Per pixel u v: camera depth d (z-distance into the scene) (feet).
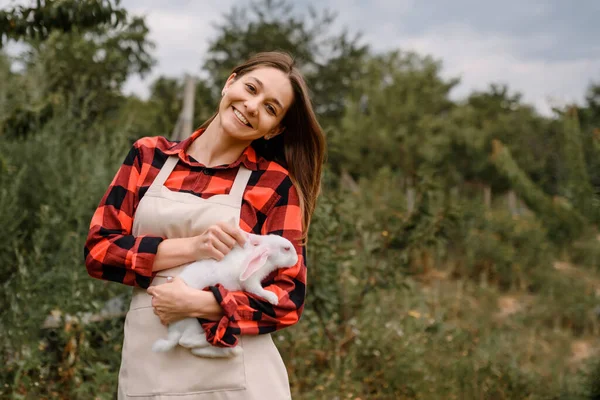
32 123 15.72
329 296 12.94
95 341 11.62
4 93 18.29
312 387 12.55
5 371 9.74
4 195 11.56
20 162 14.29
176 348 5.54
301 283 5.92
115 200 5.93
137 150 6.14
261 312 5.55
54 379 10.68
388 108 44.86
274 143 6.62
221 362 5.53
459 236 27.76
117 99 21.93
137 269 5.53
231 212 5.73
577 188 20.62
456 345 15.01
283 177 6.15
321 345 13.33
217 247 5.45
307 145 6.51
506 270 27.17
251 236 5.64
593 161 20.70
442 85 53.26
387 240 14.24
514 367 14.33
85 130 19.19
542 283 26.04
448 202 14.93
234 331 5.41
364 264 14.34
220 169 5.98
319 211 12.86
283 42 59.00
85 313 10.78
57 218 11.86
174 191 5.88
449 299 20.04
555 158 47.03
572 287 24.36
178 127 16.47
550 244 29.07
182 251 5.53
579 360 17.78
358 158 41.37
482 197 48.19
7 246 11.49
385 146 41.96
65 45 19.86
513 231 30.73
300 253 5.98
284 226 5.99
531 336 18.49
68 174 14.11
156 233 5.75
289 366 12.46
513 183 24.52
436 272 25.40
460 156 51.03
